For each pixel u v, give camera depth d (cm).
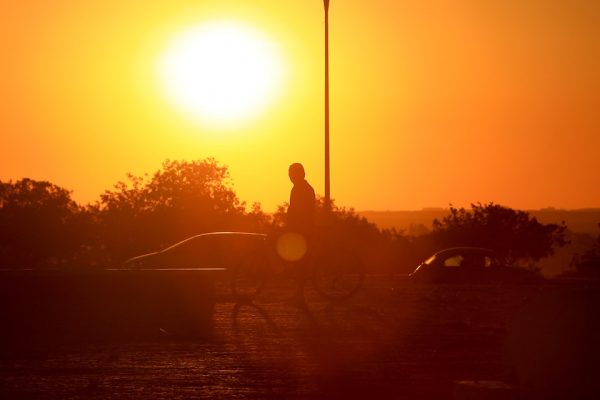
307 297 7600
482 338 4722
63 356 4072
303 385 3362
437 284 11125
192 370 3681
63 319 5709
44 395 3148
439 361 3934
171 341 4584
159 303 6600
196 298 6531
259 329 5106
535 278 11469
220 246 9238
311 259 6391
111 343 4509
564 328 2433
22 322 5541
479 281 11369
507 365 2588
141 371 3659
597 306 2397
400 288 9712
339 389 3288
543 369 2462
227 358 4003
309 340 4619
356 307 6600
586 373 2394
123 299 6619
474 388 2544
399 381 3450
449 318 5800
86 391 3222
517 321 2545
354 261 6488
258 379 3478
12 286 6525
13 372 3638
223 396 3147
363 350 4259
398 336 4794
